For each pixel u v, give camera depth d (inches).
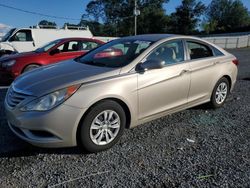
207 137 170.6
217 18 3708.2
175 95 180.7
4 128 178.5
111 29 3203.7
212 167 136.1
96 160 141.3
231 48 1336.1
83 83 142.4
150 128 182.5
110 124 151.0
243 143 163.0
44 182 122.5
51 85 140.5
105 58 176.7
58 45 347.3
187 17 2979.8
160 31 3090.6
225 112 217.0
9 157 142.6
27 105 137.2
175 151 152.0
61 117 135.2
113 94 147.7
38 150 150.1
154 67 163.2
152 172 131.1
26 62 320.8
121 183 122.3
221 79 216.7
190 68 188.1
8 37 579.5
